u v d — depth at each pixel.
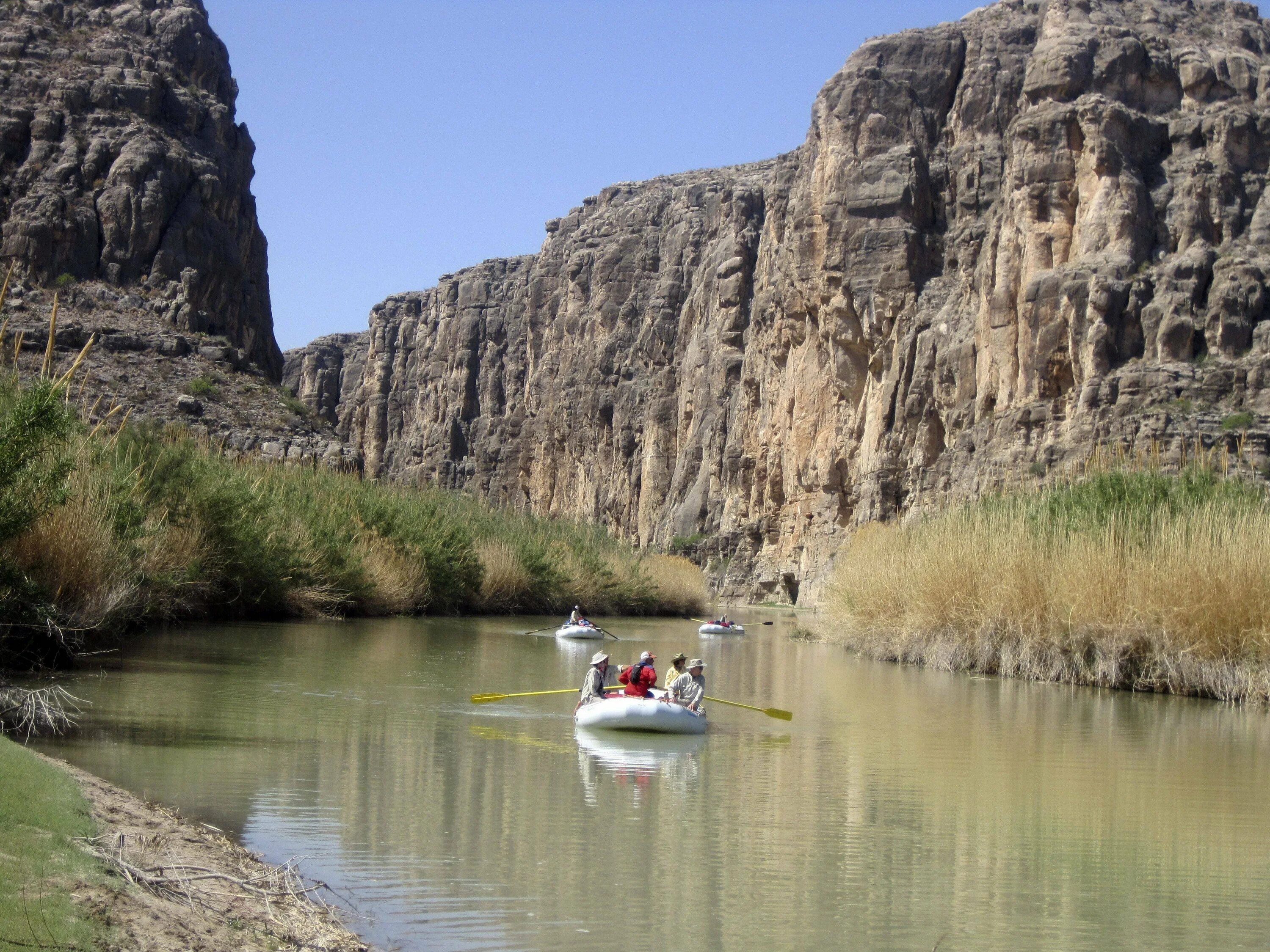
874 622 32.12
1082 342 59.16
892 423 73.94
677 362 116.75
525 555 47.41
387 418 173.50
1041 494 30.19
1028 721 19.27
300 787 12.37
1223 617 22.61
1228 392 54.03
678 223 123.88
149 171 55.31
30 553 18.27
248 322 61.16
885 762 15.51
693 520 102.81
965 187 75.06
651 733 17.22
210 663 21.42
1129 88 65.25
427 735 16.05
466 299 158.25
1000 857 11.06
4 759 9.44
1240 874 10.73
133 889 7.68
